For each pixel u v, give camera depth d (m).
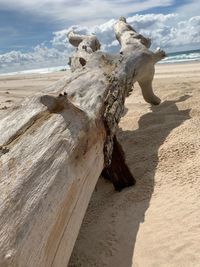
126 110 7.89
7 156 2.42
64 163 2.68
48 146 2.67
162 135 5.34
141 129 6.11
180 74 15.78
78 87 4.02
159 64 29.75
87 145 3.15
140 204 3.66
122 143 5.57
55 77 23.42
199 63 23.73
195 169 4.00
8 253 1.86
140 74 6.58
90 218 3.72
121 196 3.97
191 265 2.68
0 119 2.84
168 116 6.48
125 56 6.10
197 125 5.45
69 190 2.64
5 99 11.71
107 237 3.25
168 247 2.91
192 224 3.11
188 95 8.28
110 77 4.82
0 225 1.97
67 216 2.57
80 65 5.85
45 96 3.00
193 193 3.56
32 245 2.04
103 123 3.79
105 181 4.63
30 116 2.85
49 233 2.24
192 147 4.57
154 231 3.14
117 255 2.97
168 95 8.66
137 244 3.04
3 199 2.10
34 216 2.17
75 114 3.14
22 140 2.62
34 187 2.31
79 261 2.98
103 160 3.74
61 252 2.39
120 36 7.89
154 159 4.57
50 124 2.86
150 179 4.12
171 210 3.39
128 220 3.43
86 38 7.75
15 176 2.29
